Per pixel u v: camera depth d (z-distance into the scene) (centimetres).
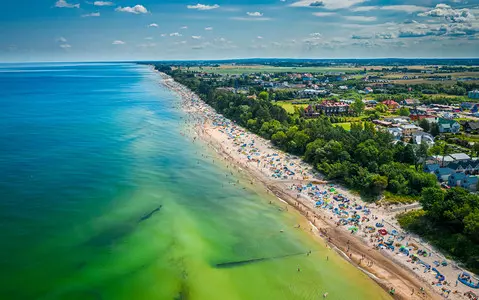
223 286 7138
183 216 9744
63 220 8906
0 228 8262
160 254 7975
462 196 8981
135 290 6825
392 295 7044
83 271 7162
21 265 7094
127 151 15062
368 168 12419
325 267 7856
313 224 9719
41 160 13062
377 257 8219
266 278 7431
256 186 12250
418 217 9506
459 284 7238
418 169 13062
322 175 13138
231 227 9388
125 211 9700
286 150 16288
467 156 14125
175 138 17975
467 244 8119
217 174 13188
